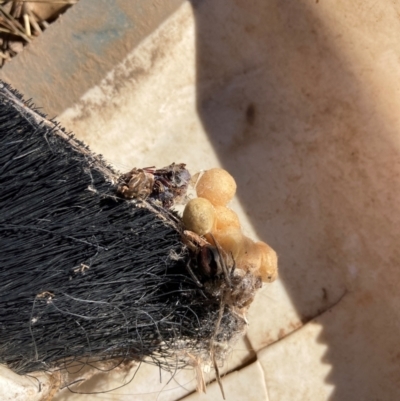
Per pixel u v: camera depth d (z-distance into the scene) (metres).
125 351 0.22
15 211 0.20
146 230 0.20
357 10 0.25
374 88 0.25
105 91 0.27
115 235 0.20
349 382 0.25
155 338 0.21
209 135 0.27
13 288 0.20
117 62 0.27
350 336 0.25
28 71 0.27
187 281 0.20
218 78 0.27
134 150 0.27
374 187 0.25
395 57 0.25
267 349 0.26
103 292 0.20
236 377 0.26
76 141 0.20
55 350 0.21
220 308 0.20
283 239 0.26
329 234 0.26
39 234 0.20
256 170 0.27
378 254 0.25
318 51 0.26
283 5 0.26
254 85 0.27
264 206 0.26
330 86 0.26
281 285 0.26
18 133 0.19
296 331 0.25
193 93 0.27
